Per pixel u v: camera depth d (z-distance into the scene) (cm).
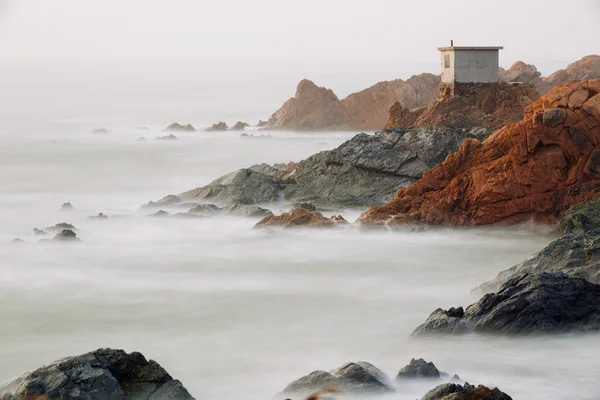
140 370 2756
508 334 3359
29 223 6825
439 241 5556
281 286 4662
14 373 3425
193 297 4491
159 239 5891
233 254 5409
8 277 4944
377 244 5525
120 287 4709
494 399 2506
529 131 5831
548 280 3541
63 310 4303
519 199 5738
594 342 3269
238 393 3027
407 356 3306
